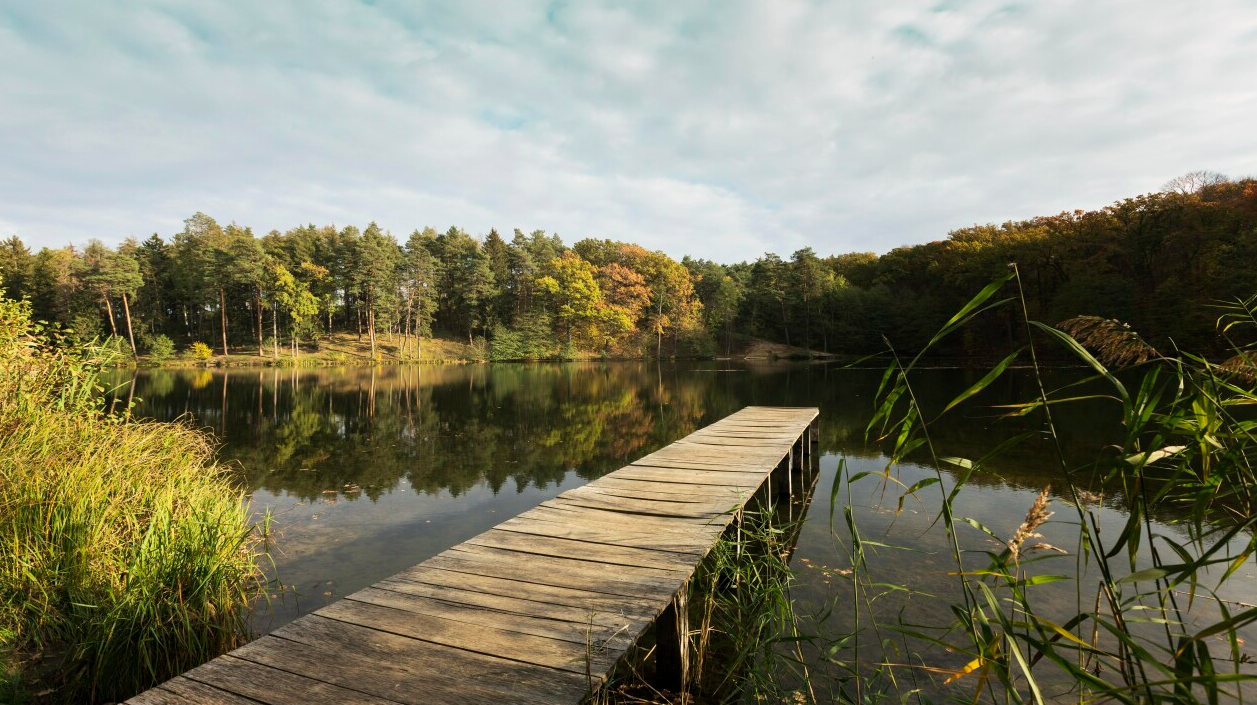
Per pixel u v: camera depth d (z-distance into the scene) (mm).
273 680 2178
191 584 3352
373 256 47438
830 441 10570
